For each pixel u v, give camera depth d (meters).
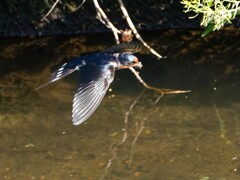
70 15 16.98
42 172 11.27
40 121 12.80
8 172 11.27
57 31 16.89
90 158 11.67
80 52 15.83
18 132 12.45
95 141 12.20
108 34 16.78
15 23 16.88
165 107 13.34
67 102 13.41
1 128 12.55
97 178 11.10
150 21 17.11
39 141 12.17
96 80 7.08
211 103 13.46
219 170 11.28
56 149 11.94
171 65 15.04
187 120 12.85
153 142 12.16
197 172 11.23
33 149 11.92
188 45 16.03
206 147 11.96
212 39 16.25
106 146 12.04
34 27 16.88
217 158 11.62
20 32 16.83
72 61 7.54
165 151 11.88
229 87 14.05
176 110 13.21
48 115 12.99
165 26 17.11
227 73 14.64
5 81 14.36
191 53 15.61
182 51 15.73
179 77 14.48
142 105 13.40
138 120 12.88
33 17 16.91
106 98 13.67
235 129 12.48
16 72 14.81
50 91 13.88
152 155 11.77
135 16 17.11
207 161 11.55
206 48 15.83
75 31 16.91
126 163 11.53
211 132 12.41
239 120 12.78
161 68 14.88
